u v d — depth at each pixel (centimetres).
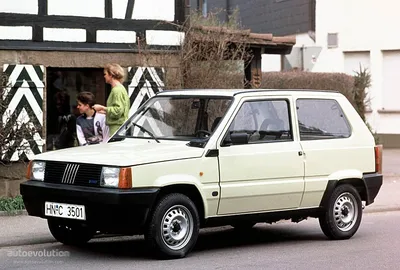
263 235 1211
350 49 2741
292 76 2148
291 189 1070
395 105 2691
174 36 1602
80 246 1081
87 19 1517
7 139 1375
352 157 1147
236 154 1015
